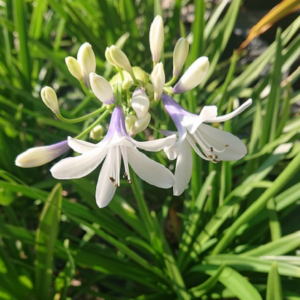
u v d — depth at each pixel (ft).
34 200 0.86
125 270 0.67
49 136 0.86
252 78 0.88
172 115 0.48
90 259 0.66
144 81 0.47
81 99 1.11
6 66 0.91
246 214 0.62
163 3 1.43
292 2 0.68
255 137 0.75
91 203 0.70
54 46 1.00
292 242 0.60
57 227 0.61
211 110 0.41
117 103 0.46
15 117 0.89
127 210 0.69
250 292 0.55
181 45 0.48
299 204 0.72
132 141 0.41
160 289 0.70
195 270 0.67
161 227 0.76
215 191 0.72
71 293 0.70
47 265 0.63
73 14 0.91
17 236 0.63
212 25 0.93
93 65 0.47
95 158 0.42
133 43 1.01
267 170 0.68
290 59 0.83
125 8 0.97
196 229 0.70
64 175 0.41
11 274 0.62
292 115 0.90
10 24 0.89
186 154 0.48
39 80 1.04
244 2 1.27
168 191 0.87
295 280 0.66
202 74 0.47
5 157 0.82
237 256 0.64
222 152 0.48
